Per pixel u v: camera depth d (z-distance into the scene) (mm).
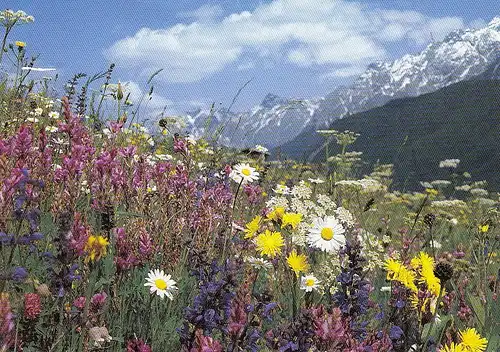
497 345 3771
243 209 5441
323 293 3787
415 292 3195
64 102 3723
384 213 9359
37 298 2506
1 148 3127
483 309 4184
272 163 9289
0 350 1795
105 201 3393
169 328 3199
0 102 5262
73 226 2539
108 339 2688
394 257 3998
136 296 3436
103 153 3518
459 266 5449
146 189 3928
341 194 7453
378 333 2957
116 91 5148
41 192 3426
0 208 2369
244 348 2453
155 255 3693
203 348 2129
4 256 2559
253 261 3775
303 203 4582
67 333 2643
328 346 2516
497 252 6148
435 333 3541
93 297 2812
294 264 3490
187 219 4047
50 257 2521
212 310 2586
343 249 3410
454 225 8258
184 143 4508
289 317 3332
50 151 3592
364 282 3051
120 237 3189
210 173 4820
